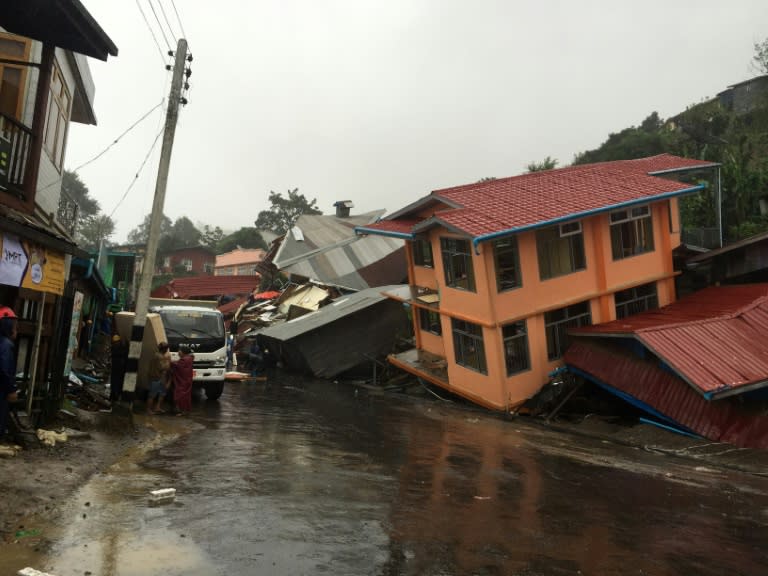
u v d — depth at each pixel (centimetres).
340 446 1149
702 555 620
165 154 1345
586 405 1803
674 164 2527
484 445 1273
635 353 1659
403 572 520
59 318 1047
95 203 8256
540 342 1880
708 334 1530
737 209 2878
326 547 568
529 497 822
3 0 908
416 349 2589
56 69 1404
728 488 986
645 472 1076
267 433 1252
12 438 860
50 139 1444
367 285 3722
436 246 2166
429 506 738
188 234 11300
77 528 563
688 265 2203
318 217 4609
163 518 617
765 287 1814
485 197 2069
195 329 1766
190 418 1415
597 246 1955
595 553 601
